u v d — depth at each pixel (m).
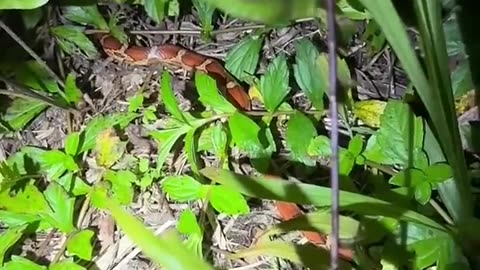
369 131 1.07
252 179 0.85
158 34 1.28
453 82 1.06
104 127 1.08
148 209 1.05
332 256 0.49
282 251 0.88
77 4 1.24
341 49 1.16
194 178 1.04
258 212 1.04
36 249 1.02
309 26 1.21
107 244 1.02
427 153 0.97
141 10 1.29
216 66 1.17
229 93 1.12
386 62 1.18
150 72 1.21
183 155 1.09
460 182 0.88
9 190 1.01
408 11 1.09
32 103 1.13
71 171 1.05
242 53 1.17
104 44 1.23
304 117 1.02
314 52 1.06
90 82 1.21
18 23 1.22
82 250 0.97
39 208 1.00
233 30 1.22
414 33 1.09
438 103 0.79
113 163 1.07
